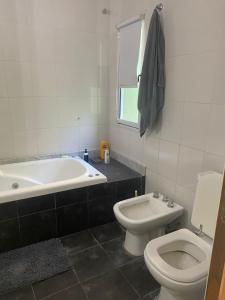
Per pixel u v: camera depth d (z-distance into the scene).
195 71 1.77
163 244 1.60
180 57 1.89
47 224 2.19
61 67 2.66
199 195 1.69
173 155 2.11
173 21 1.90
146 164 2.51
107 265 1.95
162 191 2.32
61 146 2.89
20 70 2.47
